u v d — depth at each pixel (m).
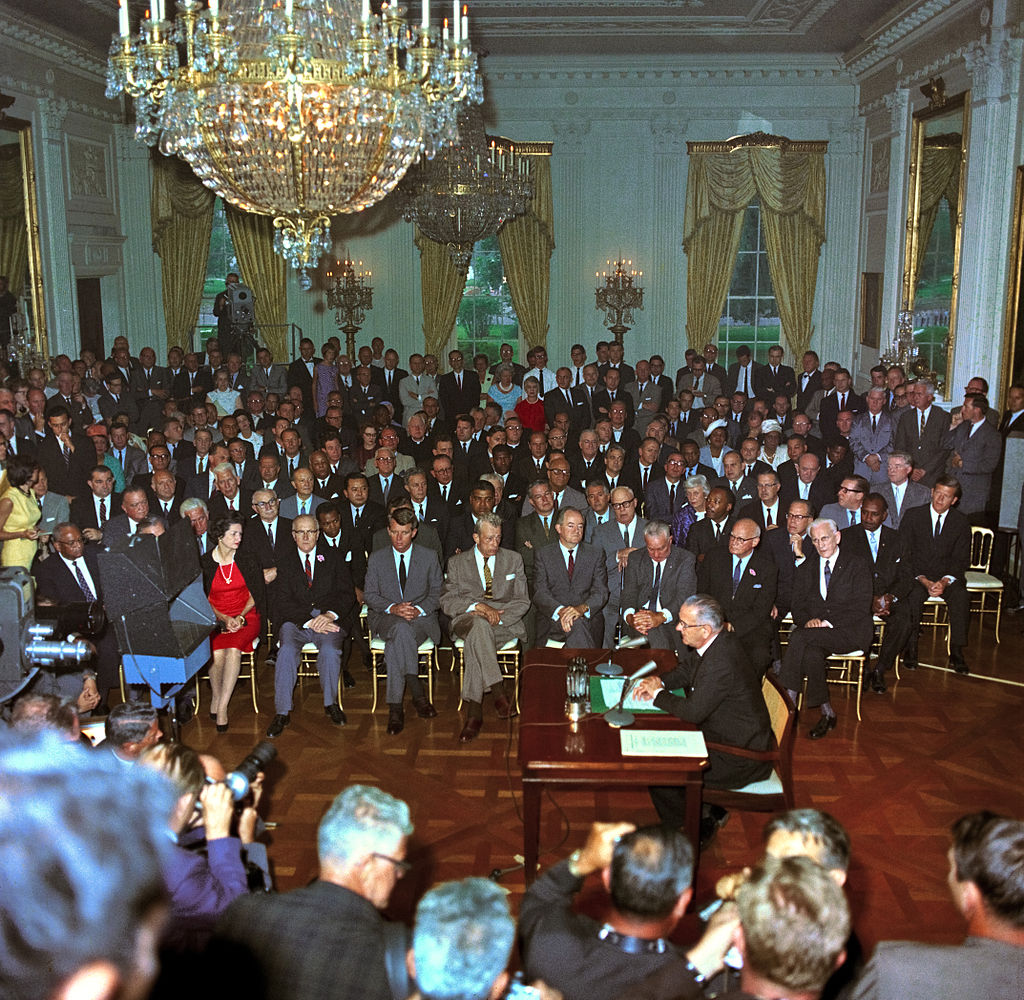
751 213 14.12
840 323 13.95
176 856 2.50
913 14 10.30
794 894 1.81
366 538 7.02
